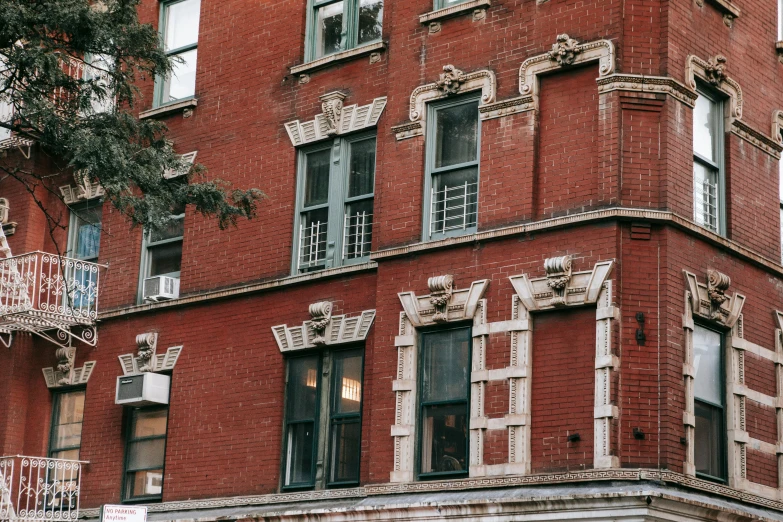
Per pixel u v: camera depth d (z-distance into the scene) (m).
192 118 28.70
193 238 28.05
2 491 26.91
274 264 26.48
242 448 25.92
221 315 27.06
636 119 22.09
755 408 23.14
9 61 23.56
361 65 26.14
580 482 20.81
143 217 24.36
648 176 21.89
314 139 26.48
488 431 22.09
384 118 25.42
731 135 23.80
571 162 22.39
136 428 28.17
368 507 22.58
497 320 22.44
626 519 20.03
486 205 23.09
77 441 29.19
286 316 25.95
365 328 24.58
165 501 26.83
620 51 22.30
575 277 21.72
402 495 22.70
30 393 30.06
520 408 21.80
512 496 21.25
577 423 21.27
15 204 30.86
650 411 20.98
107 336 28.98
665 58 22.34
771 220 24.52
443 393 23.02
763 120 24.77
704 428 22.25
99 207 30.25
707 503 20.73
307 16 27.53
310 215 26.42
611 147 21.92
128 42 24.75
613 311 21.22
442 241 23.27
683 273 21.89
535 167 22.77
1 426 29.64
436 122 24.41
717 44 23.75
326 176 26.38
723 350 22.89
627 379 21.08
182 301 27.66
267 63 27.75
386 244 24.23
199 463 26.52
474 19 24.11
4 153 31.31
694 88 22.84
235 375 26.47
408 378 23.25
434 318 23.11
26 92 24.64
